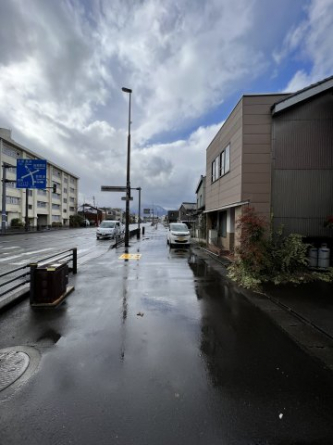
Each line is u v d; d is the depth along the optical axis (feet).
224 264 32.01
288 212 29.30
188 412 7.59
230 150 35.37
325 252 26.91
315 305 17.16
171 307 16.79
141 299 18.31
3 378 9.00
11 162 122.31
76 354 10.73
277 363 10.40
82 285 21.93
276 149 29.37
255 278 23.57
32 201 142.20
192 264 33.17
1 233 88.79
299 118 29.22
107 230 79.10
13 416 7.32
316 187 29.19
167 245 59.26
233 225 38.81
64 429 6.93
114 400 8.00
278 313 16.07
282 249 25.84
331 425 7.22
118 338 12.25
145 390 8.51
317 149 29.17
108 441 6.57
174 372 9.59
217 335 12.85
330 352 11.36
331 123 29.01
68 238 82.12
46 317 14.78
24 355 10.63
